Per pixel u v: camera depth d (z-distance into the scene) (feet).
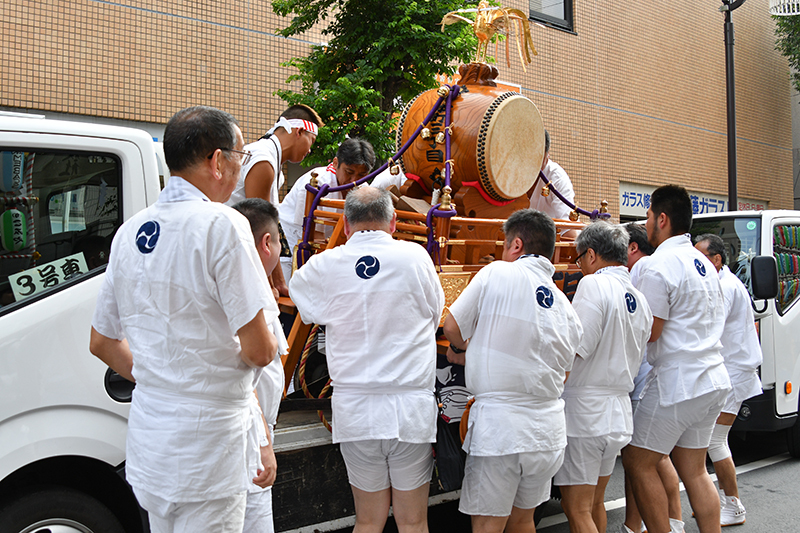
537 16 33.71
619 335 9.46
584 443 9.39
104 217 8.84
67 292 8.29
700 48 41.98
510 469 8.34
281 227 12.95
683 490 15.30
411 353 7.98
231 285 5.73
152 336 5.82
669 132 40.04
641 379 11.41
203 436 5.70
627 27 37.76
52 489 8.01
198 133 6.00
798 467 16.87
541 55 33.55
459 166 11.16
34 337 7.94
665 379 10.36
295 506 8.86
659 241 11.54
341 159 12.15
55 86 20.94
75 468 8.45
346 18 21.42
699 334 10.41
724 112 43.39
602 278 9.64
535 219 9.01
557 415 8.64
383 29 20.66
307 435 9.14
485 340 8.55
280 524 8.74
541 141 11.90
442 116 11.50
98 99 21.72
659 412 10.36
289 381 9.87
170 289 5.76
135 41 22.39
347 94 20.08
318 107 20.11
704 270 10.73
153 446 5.70
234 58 24.57
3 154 8.14
